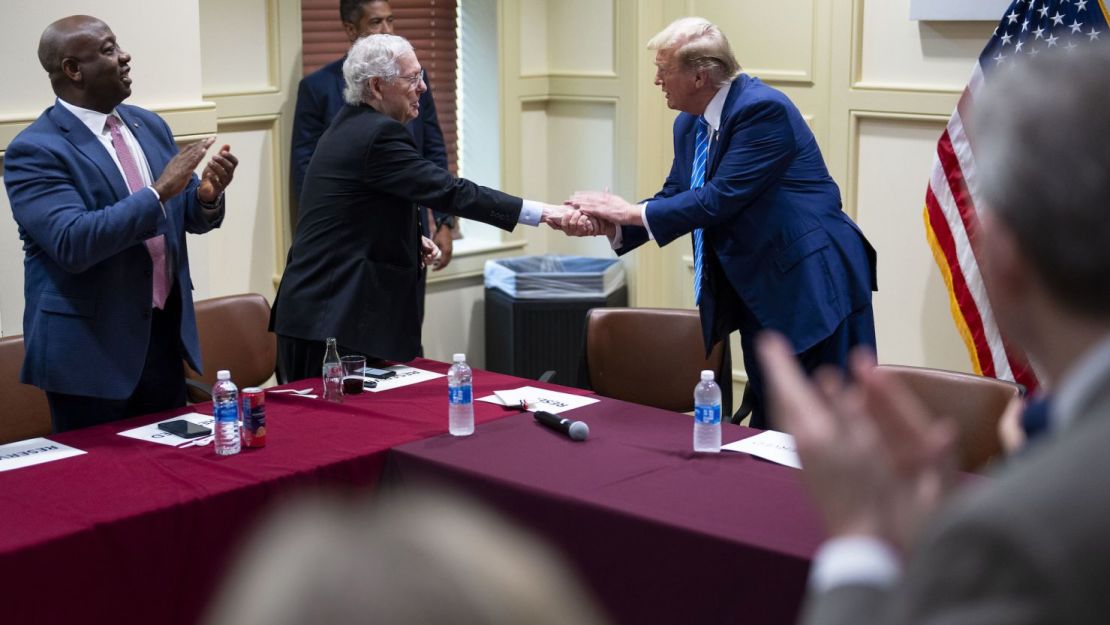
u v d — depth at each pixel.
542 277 4.85
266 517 2.29
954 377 2.82
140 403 2.93
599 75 5.05
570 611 0.42
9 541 2.02
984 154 0.73
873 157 4.33
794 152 3.17
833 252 3.20
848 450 0.69
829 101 4.39
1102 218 0.67
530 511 2.28
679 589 2.07
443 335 5.10
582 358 3.51
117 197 2.72
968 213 3.84
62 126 2.70
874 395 0.74
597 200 3.29
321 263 3.15
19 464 2.45
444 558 0.41
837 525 0.68
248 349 3.54
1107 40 0.77
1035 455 0.56
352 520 0.43
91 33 2.68
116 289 2.70
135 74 3.64
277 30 4.36
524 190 5.29
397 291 3.20
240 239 4.43
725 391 3.40
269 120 4.41
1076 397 0.62
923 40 4.11
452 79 5.05
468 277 5.13
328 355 3.03
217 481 2.33
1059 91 0.70
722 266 3.27
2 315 3.54
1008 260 0.71
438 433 2.64
